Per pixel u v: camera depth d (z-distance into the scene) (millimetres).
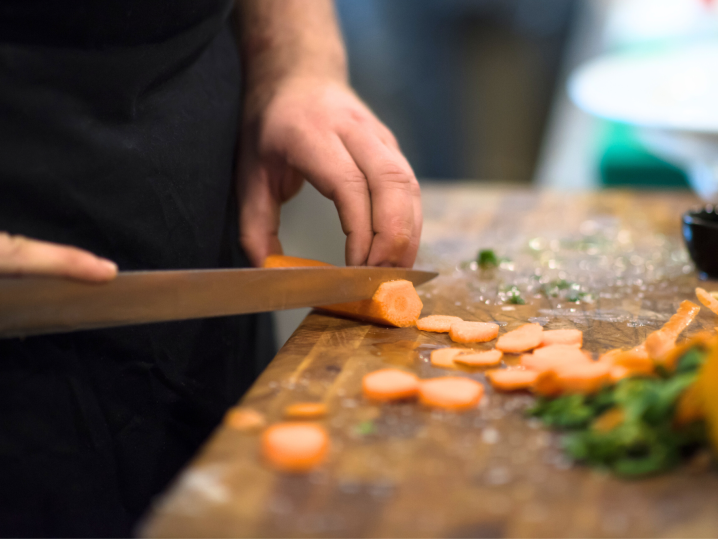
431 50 3184
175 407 969
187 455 1003
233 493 515
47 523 809
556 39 3135
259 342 1299
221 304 779
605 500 504
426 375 733
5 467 770
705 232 1121
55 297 670
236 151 1184
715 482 518
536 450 570
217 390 1062
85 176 823
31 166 780
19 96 767
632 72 2727
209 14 975
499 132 3318
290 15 1210
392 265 956
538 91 3223
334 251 1956
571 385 623
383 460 559
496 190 2162
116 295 704
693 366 595
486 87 3230
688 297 1050
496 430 603
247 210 1135
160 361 923
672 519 484
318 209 1917
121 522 899
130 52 844
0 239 644
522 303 1029
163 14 874
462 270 1261
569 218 1755
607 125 2936
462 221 1744
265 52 1210
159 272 727
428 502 506
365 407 651
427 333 874
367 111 1102
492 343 832
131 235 879
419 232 987
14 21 756
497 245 1483
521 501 505
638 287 1116
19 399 777
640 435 540
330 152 978
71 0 764
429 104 3289
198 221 1012
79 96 812
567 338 807
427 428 610
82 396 832
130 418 897
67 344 811
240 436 590
